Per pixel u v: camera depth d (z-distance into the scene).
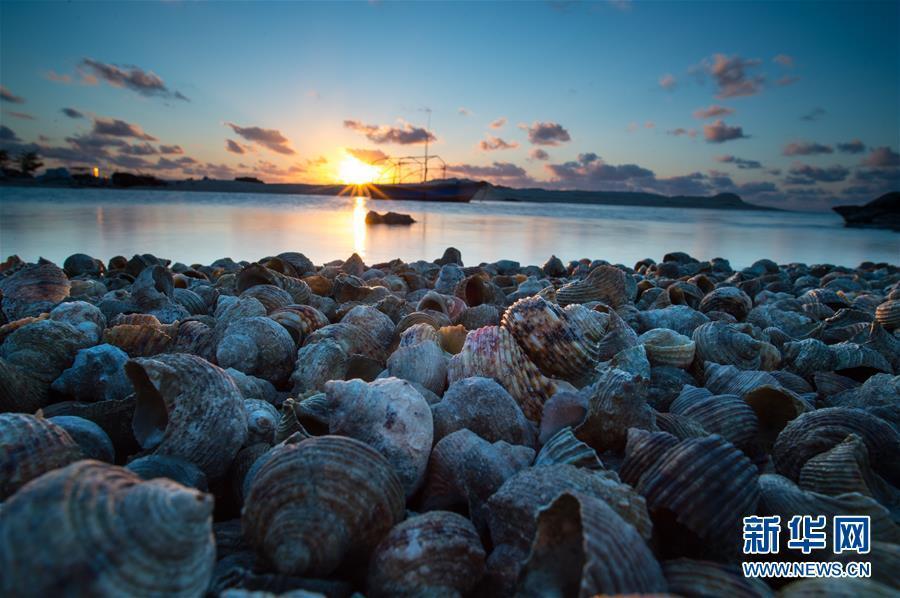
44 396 0.40
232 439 0.31
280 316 0.53
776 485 0.28
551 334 0.41
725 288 0.77
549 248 2.09
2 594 0.15
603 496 0.24
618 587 0.18
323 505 0.22
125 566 0.16
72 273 1.08
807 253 2.32
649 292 0.85
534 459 0.32
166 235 2.01
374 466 0.24
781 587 0.25
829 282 1.13
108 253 1.54
